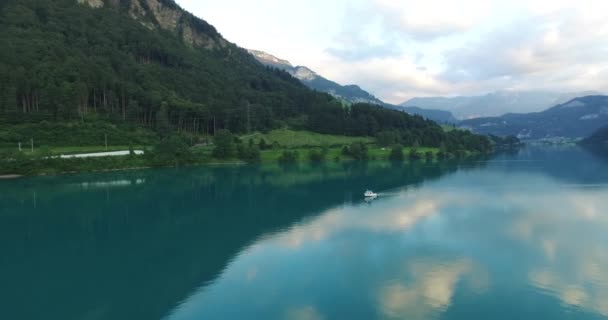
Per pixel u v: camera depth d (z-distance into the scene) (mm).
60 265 60500
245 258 62312
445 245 66938
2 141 170750
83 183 139125
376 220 84750
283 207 100500
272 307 45812
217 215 92562
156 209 99688
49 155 159875
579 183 131625
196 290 50719
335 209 96688
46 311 45906
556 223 79875
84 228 82062
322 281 52844
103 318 44188
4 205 104625
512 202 101250
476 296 47719
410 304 46031
